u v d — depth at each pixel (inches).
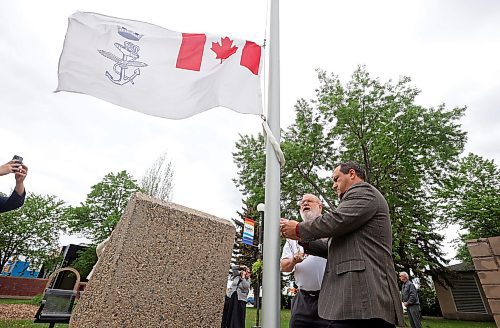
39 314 156.1
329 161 649.6
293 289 215.0
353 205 64.1
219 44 115.5
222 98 108.3
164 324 56.2
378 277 58.7
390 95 600.7
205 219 67.5
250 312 566.3
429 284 843.4
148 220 59.5
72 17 105.1
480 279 115.0
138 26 112.3
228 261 68.7
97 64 103.0
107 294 51.6
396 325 57.9
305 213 112.3
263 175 633.6
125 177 1024.9
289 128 689.0
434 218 682.2
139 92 104.1
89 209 952.9
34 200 978.1
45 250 957.2
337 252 65.2
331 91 644.7
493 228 631.8
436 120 552.1
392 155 558.3
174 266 60.3
